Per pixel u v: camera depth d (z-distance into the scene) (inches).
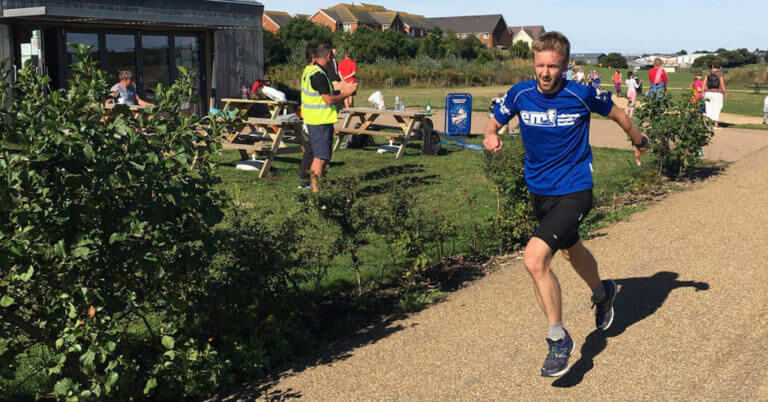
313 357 166.2
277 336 166.7
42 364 144.9
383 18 4404.5
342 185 205.8
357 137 533.3
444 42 3095.5
